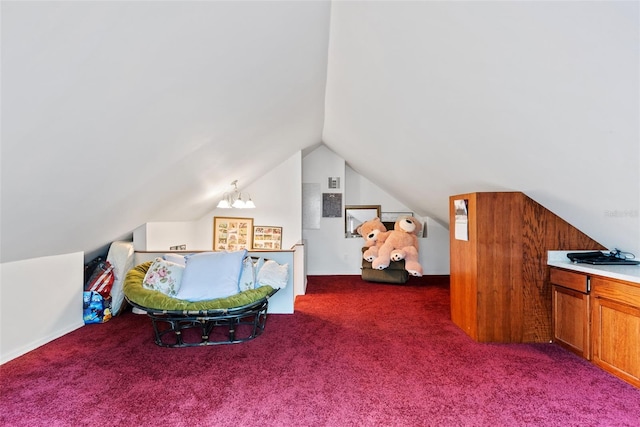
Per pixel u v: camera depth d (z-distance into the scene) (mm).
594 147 1662
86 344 2922
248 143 3428
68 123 1523
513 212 2938
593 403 1986
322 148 6219
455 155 2775
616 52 1140
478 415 1877
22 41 1029
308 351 2764
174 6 1269
